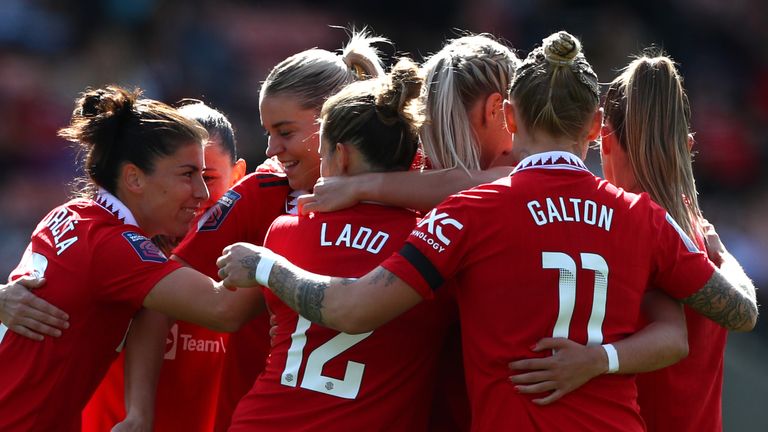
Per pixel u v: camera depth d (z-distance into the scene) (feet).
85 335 41.29
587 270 36.24
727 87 176.04
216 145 47.80
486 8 171.63
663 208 42.16
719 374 43.19
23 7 166.91
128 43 163.73
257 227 44.98
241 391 45.75
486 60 42.63
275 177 45.34
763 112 174.60
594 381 36.35
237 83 160.76
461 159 41.75
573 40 37.24
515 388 35.88
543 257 36.19
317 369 38.22
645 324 38.99
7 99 153.79
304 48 168.25
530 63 38.01
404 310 36.58
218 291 41.01
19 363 41.42
